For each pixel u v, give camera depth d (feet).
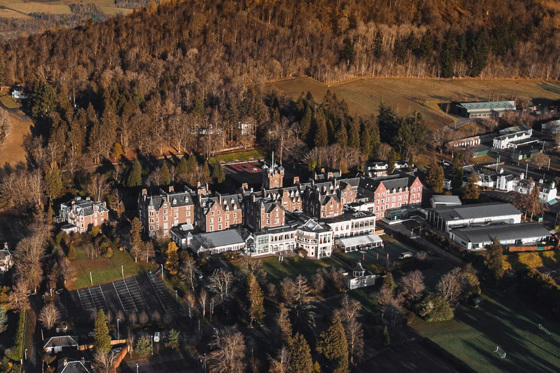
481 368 636.07
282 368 589.32
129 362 636.48
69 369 606.96
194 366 631.56
